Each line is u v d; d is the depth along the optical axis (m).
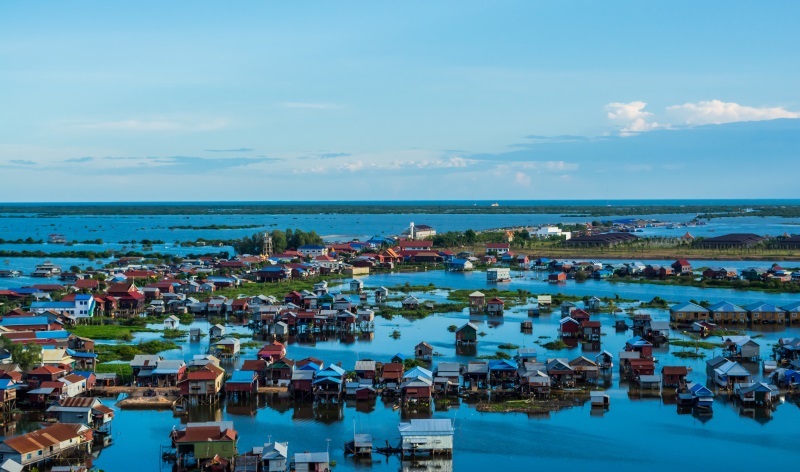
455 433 105.19
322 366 129.00
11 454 88.75
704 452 99.00
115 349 151.00
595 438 103.69
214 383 116.62
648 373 129.50
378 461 96.19
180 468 92.31
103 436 102.44
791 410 115.31
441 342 159.88
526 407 116.06
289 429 106.00
